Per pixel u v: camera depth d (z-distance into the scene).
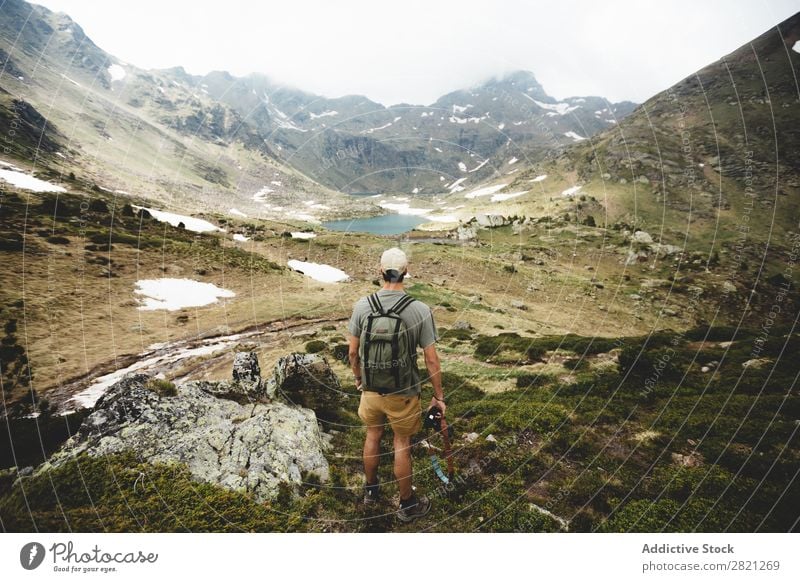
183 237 58.12
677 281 57.56
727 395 8.57
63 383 17.92
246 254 53.19
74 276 31.41
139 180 141.25
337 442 7.09
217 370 20.09
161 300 32.81
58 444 6.88
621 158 132.25
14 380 17.14
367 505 4.76
